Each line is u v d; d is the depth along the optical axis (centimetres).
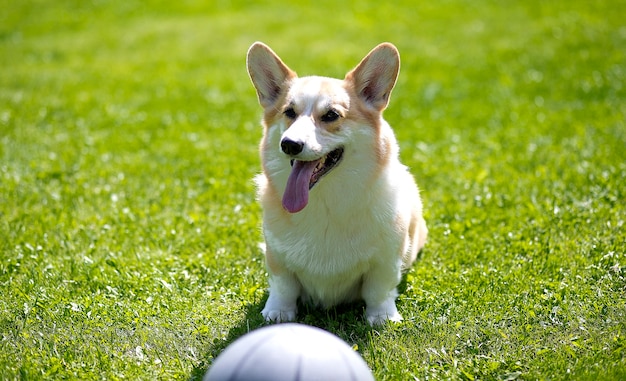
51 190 832
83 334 524
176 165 927
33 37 1855
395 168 550
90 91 1341
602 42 1484
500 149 952
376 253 533
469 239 680
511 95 1220
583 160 866
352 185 518
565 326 518
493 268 615
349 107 519
